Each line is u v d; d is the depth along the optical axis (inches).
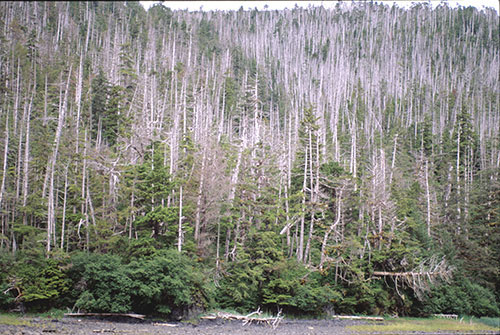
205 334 1278.3
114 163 1657.2
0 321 1224.8
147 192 1571.1
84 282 1400.1
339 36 7869.1
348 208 1967.3
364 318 1688.0
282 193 2237.9
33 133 2003.0
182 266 1459.2
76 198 1627.7
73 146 1819.6
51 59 2851.9
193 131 2504.9
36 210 1619.1
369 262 1763.0
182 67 3745.1
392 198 2027.6
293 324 1534.2
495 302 1974.7
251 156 2015.3
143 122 2301.9
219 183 1739.7
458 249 2114.9
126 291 1395.2
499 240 2107.5
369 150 2800.2
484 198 2311.8
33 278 1369.3
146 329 1295.5
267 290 1631.4
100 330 1226.0
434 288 1836.9
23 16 3031.5
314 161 2044.8
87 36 3757.4
